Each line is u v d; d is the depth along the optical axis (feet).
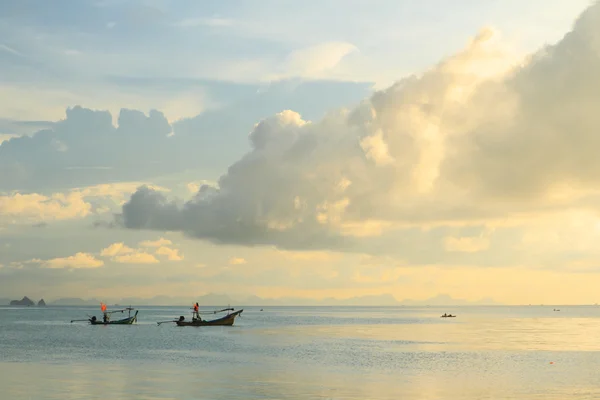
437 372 221.25
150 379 200.64
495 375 213.87
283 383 192.95
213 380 199.00
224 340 387.34
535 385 190.80
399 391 179.11
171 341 375.86
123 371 221.46
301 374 214.48
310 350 312.71
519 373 219.20
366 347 332.80
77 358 269.64
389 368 233.14
